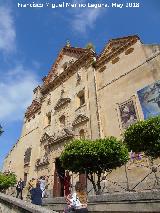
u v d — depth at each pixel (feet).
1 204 37.29
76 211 35.99
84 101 91.71
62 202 47.75
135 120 66.23
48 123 112.78
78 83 98.37
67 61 118.52
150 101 64.39
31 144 116.47
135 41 80.53
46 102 119.44
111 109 76.38
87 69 96.32
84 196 53.57
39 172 99.25
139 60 74.95
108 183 65.05
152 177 54.80
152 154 43.32
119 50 85.05
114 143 49.42
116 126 71.77
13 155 129.49
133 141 45.03
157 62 68.23
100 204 35.50
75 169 49.55
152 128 43.09
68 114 95.86
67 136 87.51
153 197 29.01
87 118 83.10
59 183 86.33
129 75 75.72
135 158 61.00
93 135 77.46
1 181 91.61
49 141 99.50
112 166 48.44
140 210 29.91
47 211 23.39
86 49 103.24
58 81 114.73
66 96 103.04
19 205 29.63
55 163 91.66
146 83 68.23
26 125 132.77
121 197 32.78
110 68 85.97
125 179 61.21
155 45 72.08
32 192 56.18
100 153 47.52
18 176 112.78
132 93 71.26
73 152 49.26
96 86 87.61
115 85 79.46
